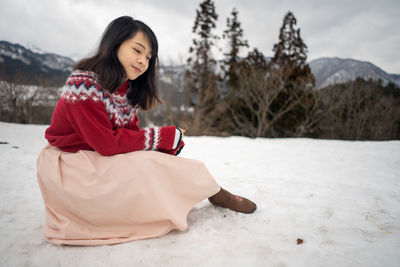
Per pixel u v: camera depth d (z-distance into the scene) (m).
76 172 1.11
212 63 18.20
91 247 1.09
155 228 1.20
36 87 16.80
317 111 14.44
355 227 1.33
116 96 1.25
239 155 4.63
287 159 4.18
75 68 1.12
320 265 0.97
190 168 1.25
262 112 13.55
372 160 4.12
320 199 1.84
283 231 1.28
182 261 1.00
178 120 14.09
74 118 1.07
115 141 1.11
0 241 1.15
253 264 0.98
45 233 1.14
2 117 15.88
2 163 3.03
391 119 15.73
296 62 15.92
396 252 1.05
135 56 1.17
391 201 1.80
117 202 1.11
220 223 1.36
